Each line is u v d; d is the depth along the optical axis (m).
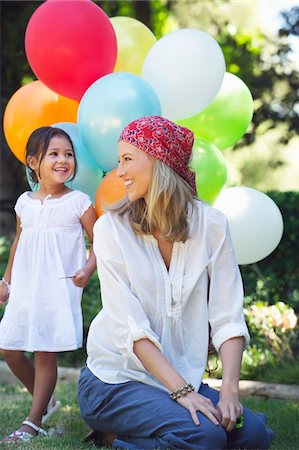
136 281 2.88
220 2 9.96
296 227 6.18
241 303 2.92
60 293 3.47
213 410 2.70
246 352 5.32
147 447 2.77
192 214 2.93
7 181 8.90
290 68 8.91
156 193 2.82
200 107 3.82
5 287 3.74
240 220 3.98
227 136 4.18
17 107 4.01
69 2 3.71
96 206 3.63
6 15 8.73
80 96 3.84
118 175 2.89
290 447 3.24
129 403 2.82
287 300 6.27
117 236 2.90
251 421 2.86
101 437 3.15
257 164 12.08
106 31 3.72
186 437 2.65
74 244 3.55
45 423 3.79
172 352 2.89
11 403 4.61
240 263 4.16
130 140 2.85
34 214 3.56
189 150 2.93
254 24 9.84
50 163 3.53
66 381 5.56
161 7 9.70
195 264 2.91
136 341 2.79
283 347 5.32
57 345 3.43
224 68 3.88
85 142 3.65
